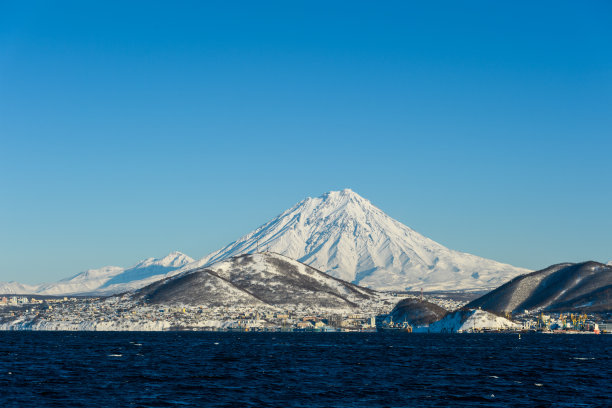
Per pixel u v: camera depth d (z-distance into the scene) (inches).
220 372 6953.7
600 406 4790.8
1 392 5310.0
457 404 4857.3
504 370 7445.9
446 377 6624.0
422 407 4724.4
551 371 7313.0
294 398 5083.7
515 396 5246.1
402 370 7391.7
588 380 6348.4
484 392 5467.5
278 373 6904.5
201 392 5374.0
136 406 4699.8
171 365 7810.0
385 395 5270.7
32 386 5674.2
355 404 4832.7
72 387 5629.9
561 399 5093.5
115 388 5585.6
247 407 4682.6
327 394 5305.1
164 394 5255.9
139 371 6998.0
